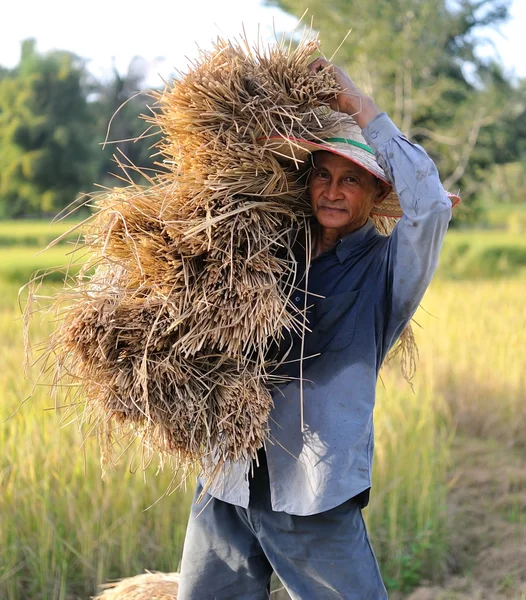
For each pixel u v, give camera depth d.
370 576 2.38
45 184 43.44
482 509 5.05
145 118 2.29
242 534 2.48
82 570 3.95
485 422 6.67
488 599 4.00
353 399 2.26
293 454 2.29
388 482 4.68
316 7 22.05
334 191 2.27
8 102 44.22
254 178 2.22
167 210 2.20
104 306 2.17
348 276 2.33
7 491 4.00
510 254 25.25
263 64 2.24
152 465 4.30
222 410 2.21
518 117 29.88
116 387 2.21
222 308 2.15
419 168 2.16
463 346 8.14
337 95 2.27
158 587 2.97
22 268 19.59
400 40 21.97
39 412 4.74
